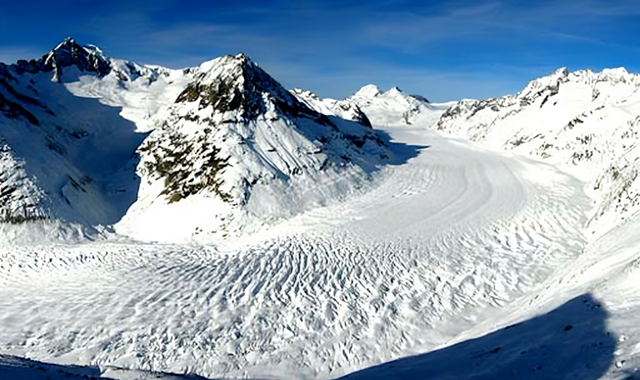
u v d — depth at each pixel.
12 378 10.08
